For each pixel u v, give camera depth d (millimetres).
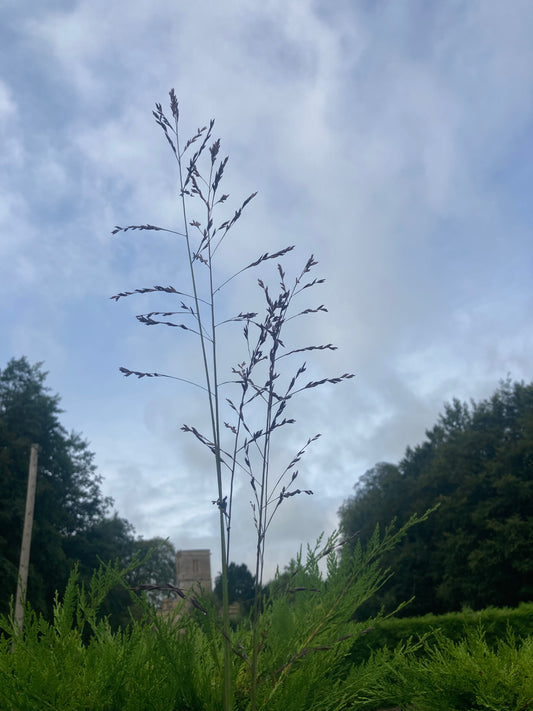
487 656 3086
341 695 2271
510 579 29375
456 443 36938
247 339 1940
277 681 2098
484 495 32406
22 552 17781
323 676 2271
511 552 29031
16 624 2174
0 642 2076
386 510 36000
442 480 34938
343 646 2391
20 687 1940
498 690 2879
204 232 2047
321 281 1968
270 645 2129
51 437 29766
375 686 3018
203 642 2484
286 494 1830
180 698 2115
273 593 2270
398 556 32812
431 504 33719
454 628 8312
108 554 28344
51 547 25703
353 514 39469
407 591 32344
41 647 2072
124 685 2082
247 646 2203
